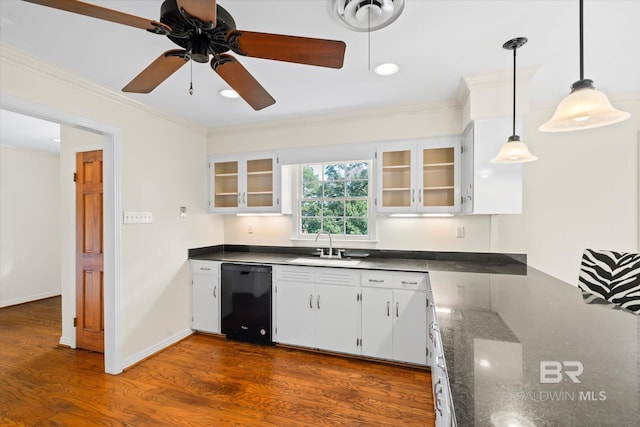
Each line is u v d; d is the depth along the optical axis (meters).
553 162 2.73
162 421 1.97
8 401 2.17
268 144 3.43
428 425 1.93
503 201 2.33
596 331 1.13
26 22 1.64
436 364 1.54
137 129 2.78
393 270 2.66
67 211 3.14
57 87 2.16
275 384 2.39
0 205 4.38
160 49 1.92
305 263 3.01
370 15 1.50
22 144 4.34
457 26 1.68
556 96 2.60
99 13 1.06
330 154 3.20
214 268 3.30
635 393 0.71
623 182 2.59
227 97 2.68
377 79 2.33
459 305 1.48
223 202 3.71
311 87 2.48
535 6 1.53
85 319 3.05
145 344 2.83
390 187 3.01
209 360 2.80
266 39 1.24
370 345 2.75
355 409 2.09
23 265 4.62
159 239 3.01
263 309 3.11
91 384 2.39
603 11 1.55
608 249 2.62
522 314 1.34
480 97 2.32
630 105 2.56
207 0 1.01
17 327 3.62
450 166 2.83
